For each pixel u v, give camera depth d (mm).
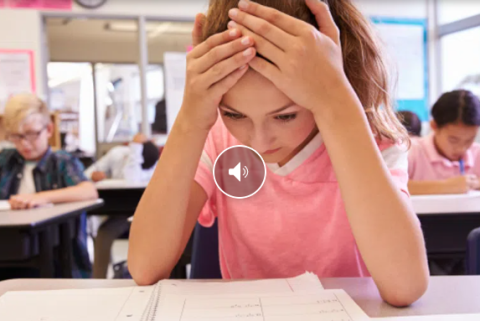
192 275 1140
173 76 4895
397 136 748
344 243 806
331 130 575
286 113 559
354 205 583
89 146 5215
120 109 5242
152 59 5113
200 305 556
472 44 4613
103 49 5402
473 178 1987
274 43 524
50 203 2008
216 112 616
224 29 585
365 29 712
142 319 516
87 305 562
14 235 1568
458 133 2031
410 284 554
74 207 1896
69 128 5188
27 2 4332
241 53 515
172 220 681
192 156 671
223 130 872
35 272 1828
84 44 5352
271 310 537
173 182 675
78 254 2148
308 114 590
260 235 848
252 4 543
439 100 2121
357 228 585
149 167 3775
